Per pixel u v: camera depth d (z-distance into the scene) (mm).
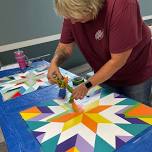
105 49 1172
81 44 1273
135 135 882
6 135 999
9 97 1357
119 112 1041
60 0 949
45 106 1195
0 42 2227
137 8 1052
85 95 1147
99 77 1072
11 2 2160
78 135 927
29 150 883
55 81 1321
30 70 1793
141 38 1158
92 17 1050
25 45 2342
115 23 998
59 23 2445
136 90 1367
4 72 1831
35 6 2273
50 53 2496
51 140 921
